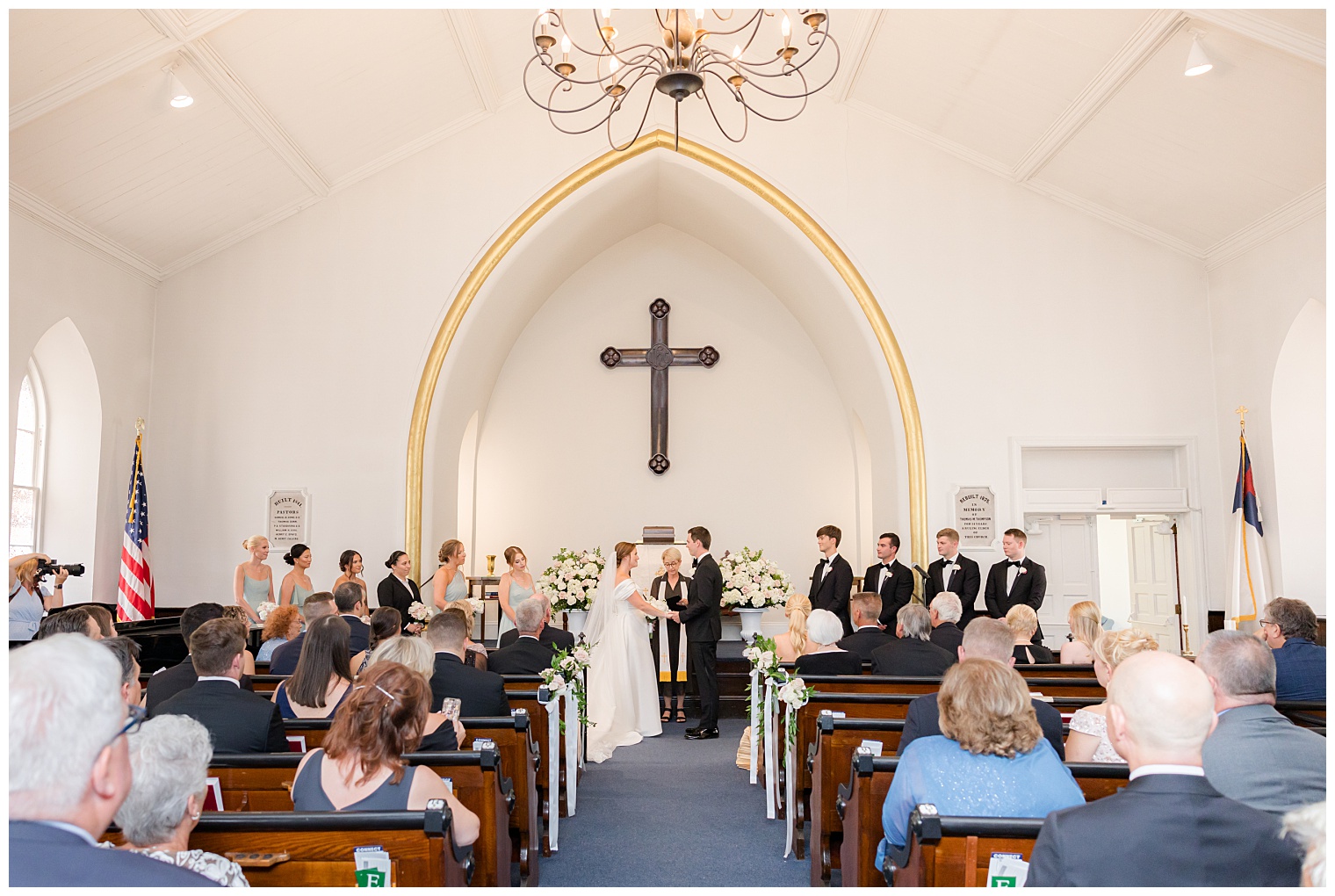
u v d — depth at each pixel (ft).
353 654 18.04
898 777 9.41
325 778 9.52
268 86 25.52
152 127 24.73
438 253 31.83
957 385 31.04
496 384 38.88
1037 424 30.81
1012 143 29.76
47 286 26.25
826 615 18.65
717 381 38.81
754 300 39.11
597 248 37.99
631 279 39.24
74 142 23.80
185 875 5.38
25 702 5.23
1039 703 11.60
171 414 31.37
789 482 38.29
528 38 28.84
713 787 20.89
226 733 11.28
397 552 28.73
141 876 5.20
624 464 38.50
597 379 38.88
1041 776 9.03
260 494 31.07
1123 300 31.14
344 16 24.18
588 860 15.88
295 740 13.05
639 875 15.12
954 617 20.11
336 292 31.76
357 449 31.22
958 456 30.81
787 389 38.70
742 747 22.84
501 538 38.24
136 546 28.09
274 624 18.43
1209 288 31.01
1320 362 27.32
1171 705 6.78
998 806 8.93
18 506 27.32
